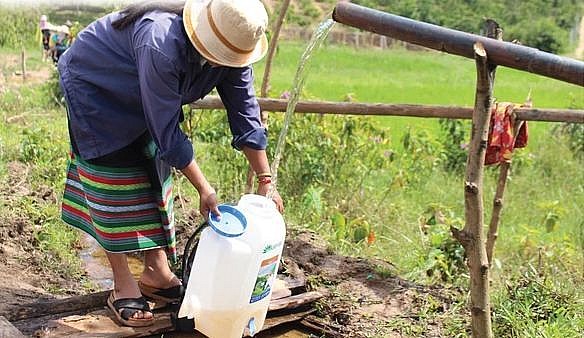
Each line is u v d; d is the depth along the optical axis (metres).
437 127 13.16
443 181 8.94
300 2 36.91
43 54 17.81
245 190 6.11
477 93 2.88
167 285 4.05
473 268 3.01
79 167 3.77
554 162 10.36
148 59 3.29
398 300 4.77
